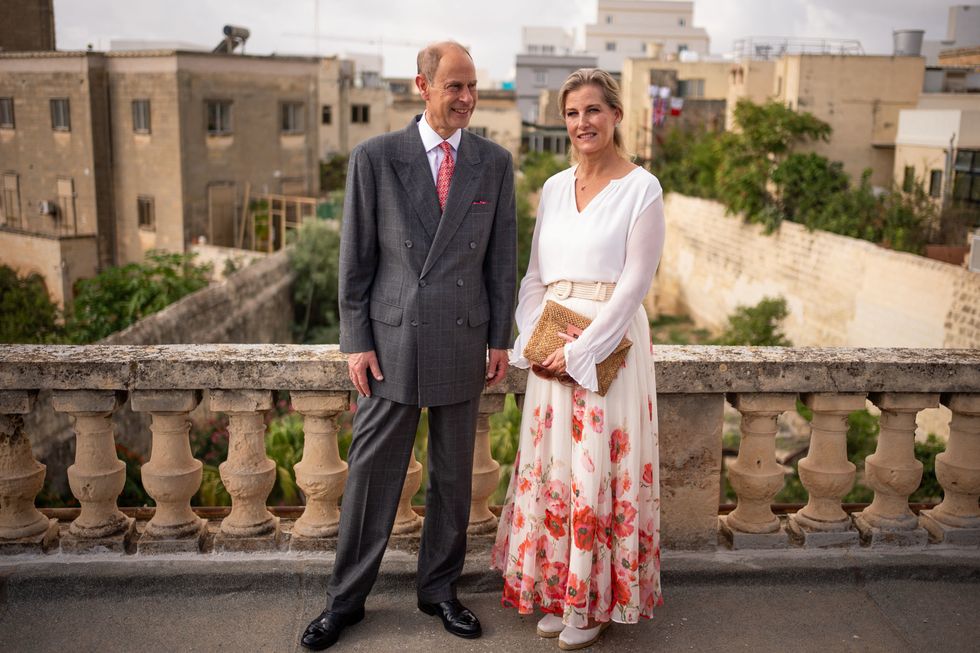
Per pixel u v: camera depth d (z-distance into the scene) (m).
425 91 2.81
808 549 3.55
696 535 3.52
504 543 3.23
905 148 25.67
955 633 3.13
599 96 2.83
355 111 43.59
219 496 8.06
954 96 27.50
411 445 3.00
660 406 3.43
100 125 30.55
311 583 3.30
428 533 3.13
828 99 27.64
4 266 26.38
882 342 19.05
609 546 2.97
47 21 33.16
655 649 3.02
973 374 3.42
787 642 3.07
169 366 3.23
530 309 3.07
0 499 3.34
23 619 3.11
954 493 3.61
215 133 29.95
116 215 31.33
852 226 21.67
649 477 3.00
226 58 29.75
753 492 3.52
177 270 25.41
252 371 3.25
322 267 24.75
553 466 2.97
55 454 11.05
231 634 3.05
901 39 28.45
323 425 3.38
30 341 20.78
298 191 32.94
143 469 3.36
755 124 25.92
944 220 21.36
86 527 3.38
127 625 3.09
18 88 31.77
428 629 3.11
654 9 92.31
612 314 2.78
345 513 3.02
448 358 2.88
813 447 3.57
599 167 2.94
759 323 23.02
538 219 3.09
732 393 3.46
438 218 2.84
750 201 25.23
